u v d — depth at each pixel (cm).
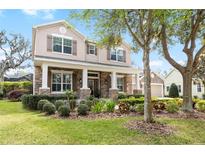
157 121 784
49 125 727
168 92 3444
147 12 789
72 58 1792
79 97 1773
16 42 3142
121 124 742
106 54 2058
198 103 1220
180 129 713
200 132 699
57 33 1725
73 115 927
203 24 1077
